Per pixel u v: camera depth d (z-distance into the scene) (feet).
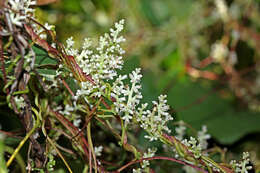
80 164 1.21
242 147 1.73
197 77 2.46
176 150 1.09
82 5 2.35
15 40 1.02
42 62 1.09
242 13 2.48
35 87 1.09
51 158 1.09
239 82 2.39
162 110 1.06
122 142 1.09
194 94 2.19
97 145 1.27
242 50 2.52
